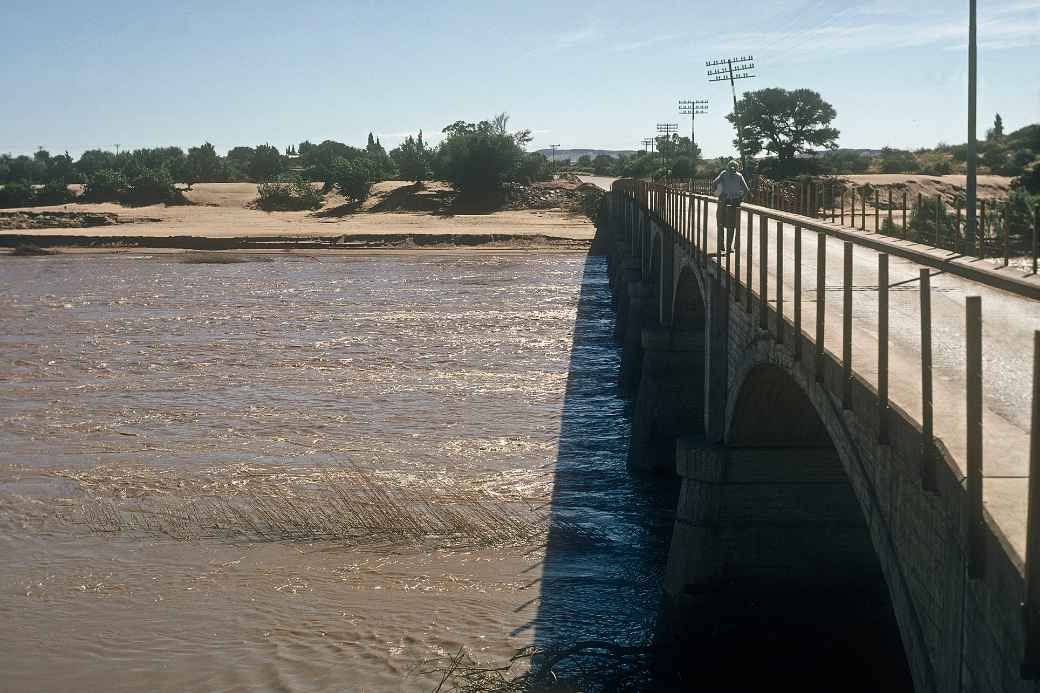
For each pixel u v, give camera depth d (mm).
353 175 161875
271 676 19328
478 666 19406
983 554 6910
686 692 18531
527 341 57812
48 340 59719
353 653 20047
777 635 20266
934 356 11719
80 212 149250
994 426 8688
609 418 39906
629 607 22219
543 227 135250
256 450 35031
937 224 21469
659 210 41750
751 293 16984
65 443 36281
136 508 28672
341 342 57906
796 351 13188
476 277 91812
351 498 29391
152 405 42344
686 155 181500
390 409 41281
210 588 23234
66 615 22031
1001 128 172750
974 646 7094
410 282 88312
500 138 160000
